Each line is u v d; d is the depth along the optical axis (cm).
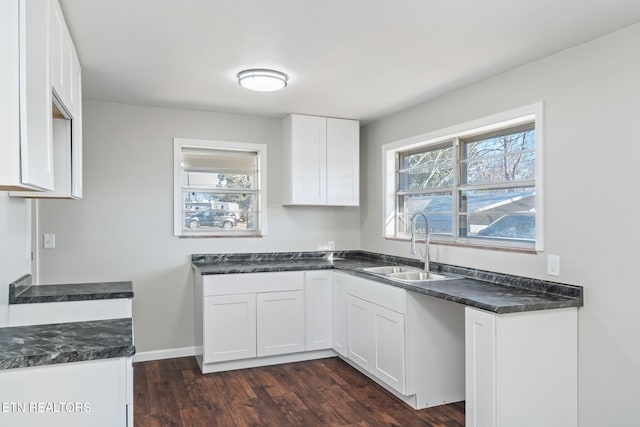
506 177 318
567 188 258
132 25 228
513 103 294
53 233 368
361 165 487
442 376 310
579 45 252
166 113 407
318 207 470
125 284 292
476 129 328
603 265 237
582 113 250
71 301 247
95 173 383
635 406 221
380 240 450
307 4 206
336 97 368
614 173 233
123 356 155
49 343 160
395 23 226
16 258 264
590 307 243
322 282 406
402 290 302
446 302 311
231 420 285
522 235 305
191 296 416
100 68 295
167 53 268
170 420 285
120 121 392
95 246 382
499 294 261
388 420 286
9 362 141
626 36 228
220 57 275
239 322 376
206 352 365
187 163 424
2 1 126
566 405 244
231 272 372
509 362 230
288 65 290
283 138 448
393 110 411
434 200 392
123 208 392
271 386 342
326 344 407
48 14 158
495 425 228
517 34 239
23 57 128
